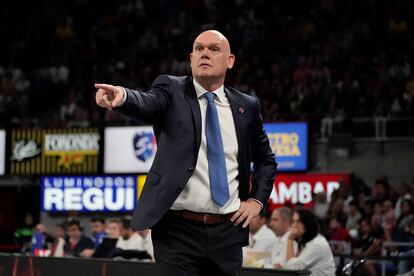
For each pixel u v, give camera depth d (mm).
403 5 39844
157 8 47688
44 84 42188
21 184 34906
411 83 34312
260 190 7992
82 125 36125
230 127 7746
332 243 22547
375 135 31375
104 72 42750
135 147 30531
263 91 36094
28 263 14656
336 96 34438
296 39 40344
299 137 28781
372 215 24734
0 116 38469
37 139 32125
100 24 46812
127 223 21000
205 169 7535
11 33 46312
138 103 7176
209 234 7547
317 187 29172
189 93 7691
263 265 16422
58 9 47906
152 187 7492
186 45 42219
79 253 22016
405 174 30562
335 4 41438
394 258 15445
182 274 7477
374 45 38406
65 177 31828
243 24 42500
